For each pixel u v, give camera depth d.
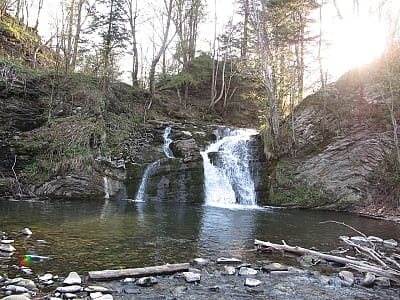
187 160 18.88
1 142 17.30
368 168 17.23
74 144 18.00
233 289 6.09
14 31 24.66
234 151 21.14
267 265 7.38
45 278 6.01
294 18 22.31
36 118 19.17
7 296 5.13
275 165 19.33
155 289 5.91
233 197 19.00
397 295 6.07
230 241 9.67
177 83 30.81
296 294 5.99
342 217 14.92
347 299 5.86
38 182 16.67
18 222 10.77
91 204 15.62
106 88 24.06
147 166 18.86
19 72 20.33
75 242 8.75
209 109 31.22
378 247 9.47
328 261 7.89
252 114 32.69
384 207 15.96
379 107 18.64
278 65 20.84
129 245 8.74
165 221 12.24
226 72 34.00
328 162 18.22
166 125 23.14
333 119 19.53
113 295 5.57
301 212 16.22
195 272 6.88
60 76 22.22
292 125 20.00
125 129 21.19
